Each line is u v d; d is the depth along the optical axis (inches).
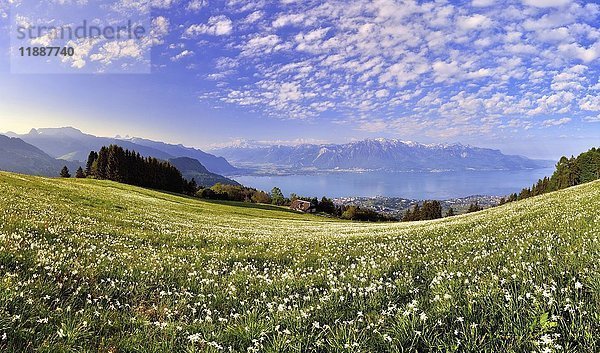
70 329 215.8
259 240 830.5
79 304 270.5
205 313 286.8
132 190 3193.9
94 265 367.6
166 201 2785.4
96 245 517.3
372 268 398.6
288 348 202.1
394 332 205.6
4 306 217.3
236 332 230.5
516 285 248.1
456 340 186.9
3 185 1434.5
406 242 676.1
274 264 504.7
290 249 656.4
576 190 1496.1
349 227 1743.4
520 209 1117.1
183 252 574.6
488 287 250.8
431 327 205.9
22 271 298.8
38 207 938.7
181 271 413.4
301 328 227.8
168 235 774.5
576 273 258.8
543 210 866.1
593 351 163.3
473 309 218.1
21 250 352.2
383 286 313.3
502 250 418.0
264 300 307.4
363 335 207.2
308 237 974.4
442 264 392.5
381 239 773.3
